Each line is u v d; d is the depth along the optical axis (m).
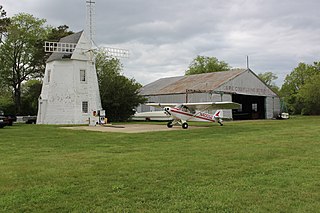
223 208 4.83
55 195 5.58
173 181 6.48
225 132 18.27
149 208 4.87
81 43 36.38
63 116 35.00
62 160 9.15
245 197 5.33
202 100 39.84
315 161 8.53
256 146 11.62
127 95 38.34
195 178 6.71
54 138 15.88
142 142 13.70
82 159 9.30
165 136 16.25
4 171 7.62
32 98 49.75
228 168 7.70
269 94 49.81
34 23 47.88
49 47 34.97
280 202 5.07
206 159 8.95
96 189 5.93
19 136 17.08
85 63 36.62
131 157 9.50
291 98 76.81
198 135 16.56
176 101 42.97
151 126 26.56
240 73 44.62
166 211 4.73
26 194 5.66
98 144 13.16
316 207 4.83
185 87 44.31
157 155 9.82
